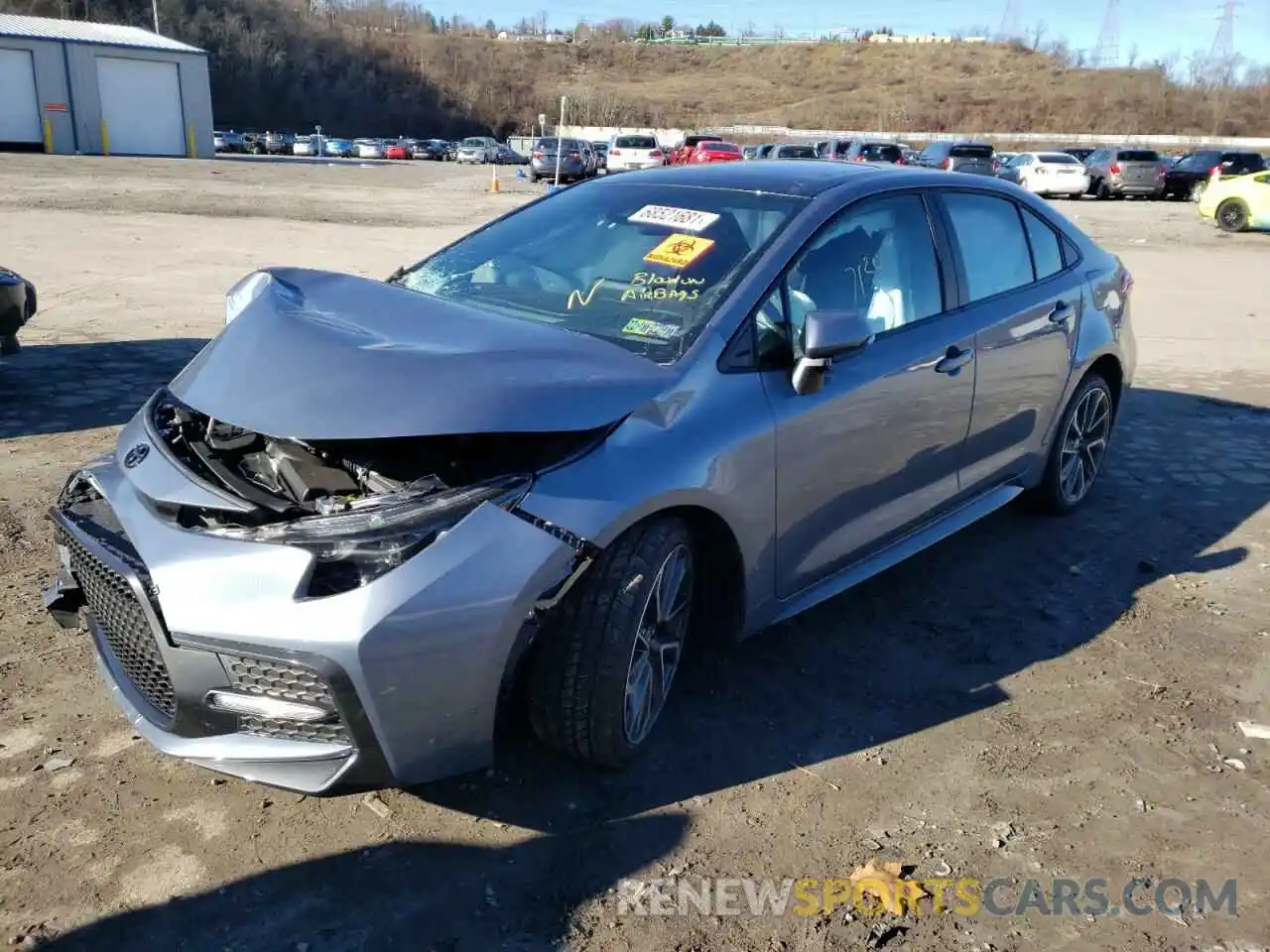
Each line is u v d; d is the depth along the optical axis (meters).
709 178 4.14
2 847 2.73
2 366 7.41
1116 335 5.32
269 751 2.60
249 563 2.53
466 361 2.91
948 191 4.41
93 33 44.25
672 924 2.58
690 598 3.24
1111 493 5.84
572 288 3.68
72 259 12.62
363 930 2.52
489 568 2.58
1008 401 4.53
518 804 2.98
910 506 4.09
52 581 4.16
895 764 3.25
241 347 3.10
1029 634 4.14
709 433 3.08
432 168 45.62
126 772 3.06
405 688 2.53
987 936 2.58
